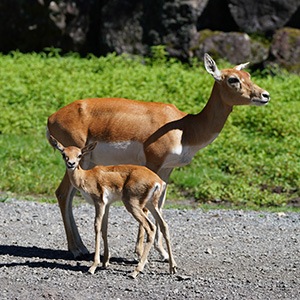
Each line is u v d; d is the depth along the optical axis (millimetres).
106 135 14125
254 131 29062
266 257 14008
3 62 37219
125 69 35438
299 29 38875
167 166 14156
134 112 14172
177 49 39688
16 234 15984
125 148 14086
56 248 14719
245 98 13742
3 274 12289
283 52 37688
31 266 12922
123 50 40562
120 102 14422
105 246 12828
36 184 22312
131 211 12133
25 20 41469
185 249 14688
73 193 14227
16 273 12359
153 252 14422
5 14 41594
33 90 32000
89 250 14453
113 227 16953
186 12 39438
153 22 40156
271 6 39000
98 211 12328
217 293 11242
